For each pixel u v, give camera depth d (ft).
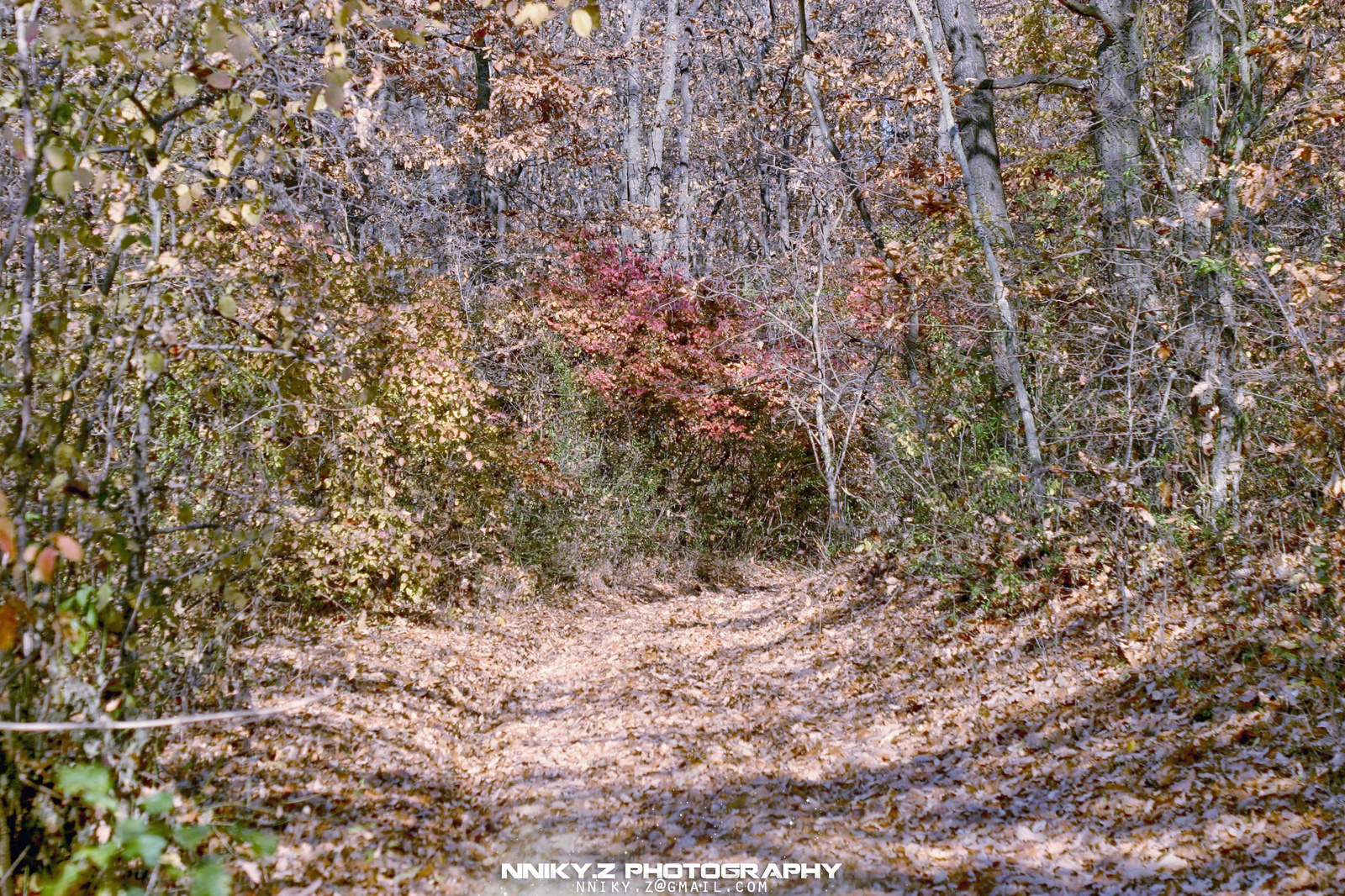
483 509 47.67
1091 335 33.76
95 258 15.87
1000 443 38.29
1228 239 29.40
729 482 69.56
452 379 38.83
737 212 99.09
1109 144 36.47
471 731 29.04
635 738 27.37
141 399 15.88
